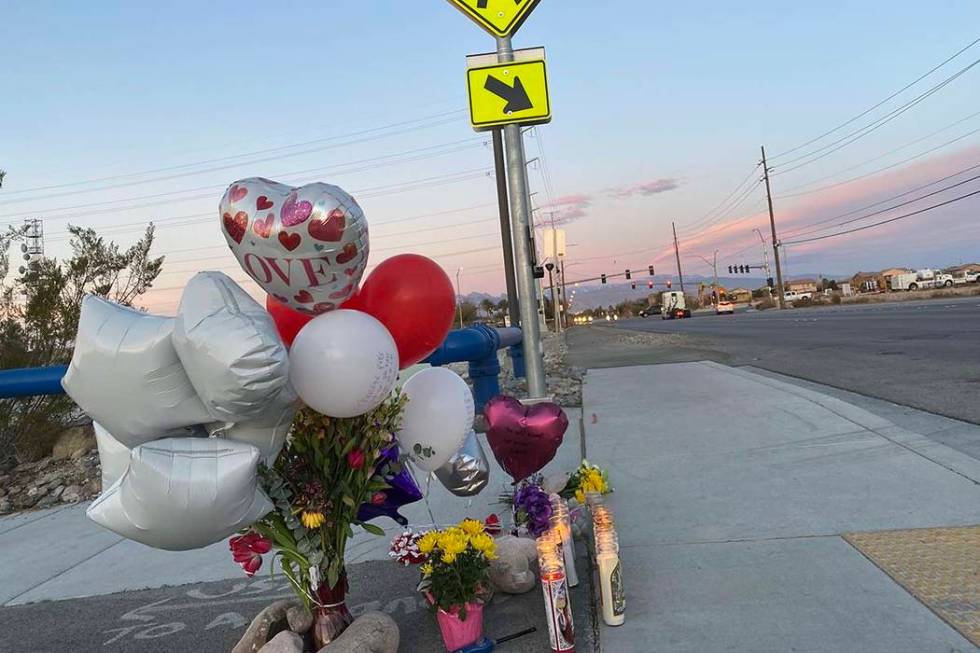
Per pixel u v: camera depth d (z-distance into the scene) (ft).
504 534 12.90
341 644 8.82
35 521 20.56
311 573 9.20
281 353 7.04
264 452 7.91
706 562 11.41
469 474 11.16
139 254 36.40
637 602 10.29
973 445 16.55
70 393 7.32
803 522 12.69
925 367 30.78
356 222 7.91
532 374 17.11
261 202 7.88
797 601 9.71
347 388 8.01
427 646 10.00
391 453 9.85
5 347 30.89
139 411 7.18
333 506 9.23
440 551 9.50
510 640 9.80
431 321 9.20
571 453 19.83
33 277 31.89
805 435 19.03
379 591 12.12
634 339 86.89
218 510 7.00
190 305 6.99
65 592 14.08
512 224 17.26
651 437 20.75
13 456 28.40
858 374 30.66
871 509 12.98
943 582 9.78
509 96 16.69
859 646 8.42
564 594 9.12
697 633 9.18
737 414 22.79
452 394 10.05
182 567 14.89
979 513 12.26
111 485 8.05
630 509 14.52
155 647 11.04
